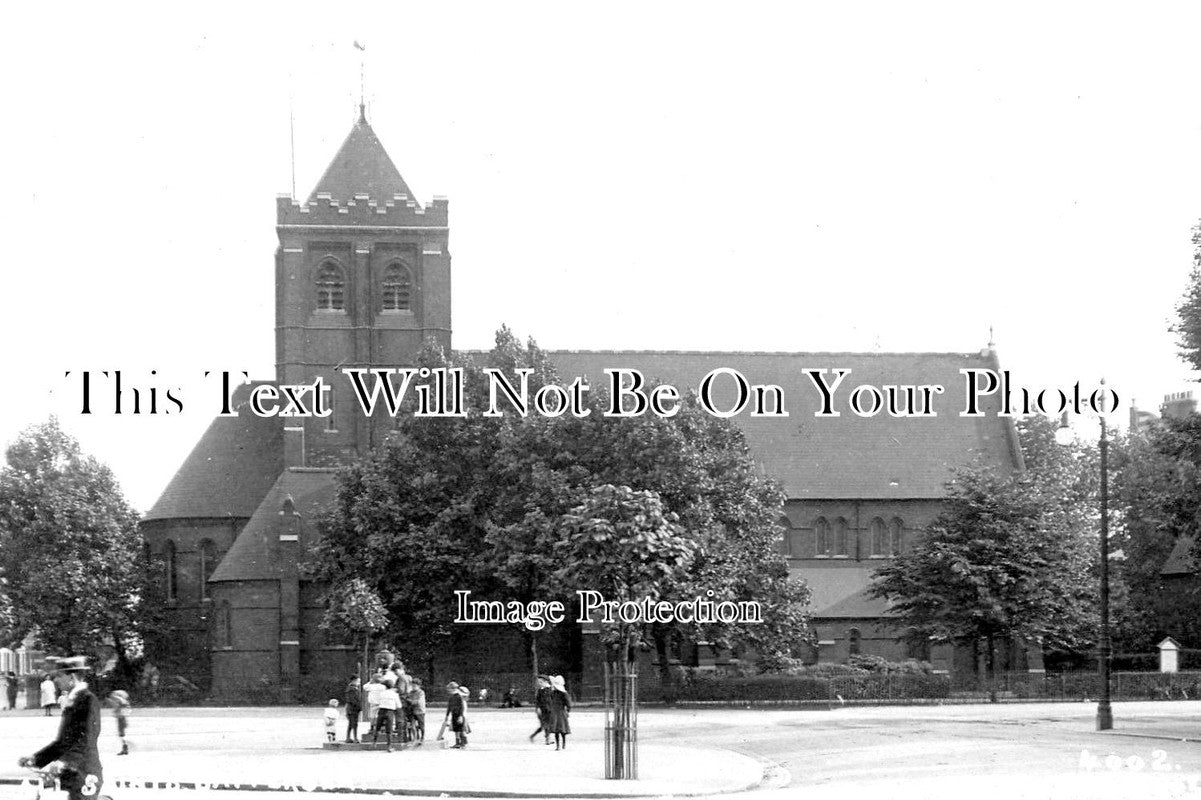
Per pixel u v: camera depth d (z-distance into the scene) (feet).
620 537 141.08
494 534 308.19
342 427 371.15
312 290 372.99
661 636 310.65
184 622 374.02
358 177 378.53
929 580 331.16
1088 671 351.05
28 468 387.75
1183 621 383.65
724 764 158.10
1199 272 267.18
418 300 375.25
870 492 396.57
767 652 314.96
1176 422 238.27
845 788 129.90
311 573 342.03
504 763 162.50
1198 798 114.21
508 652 345.72
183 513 375.45
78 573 363.97
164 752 185.68
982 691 316.40
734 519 306.96
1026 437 455.63
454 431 333.42
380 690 187.73
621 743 141.69
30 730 242.17
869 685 310.45
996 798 116.67
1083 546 351.46
